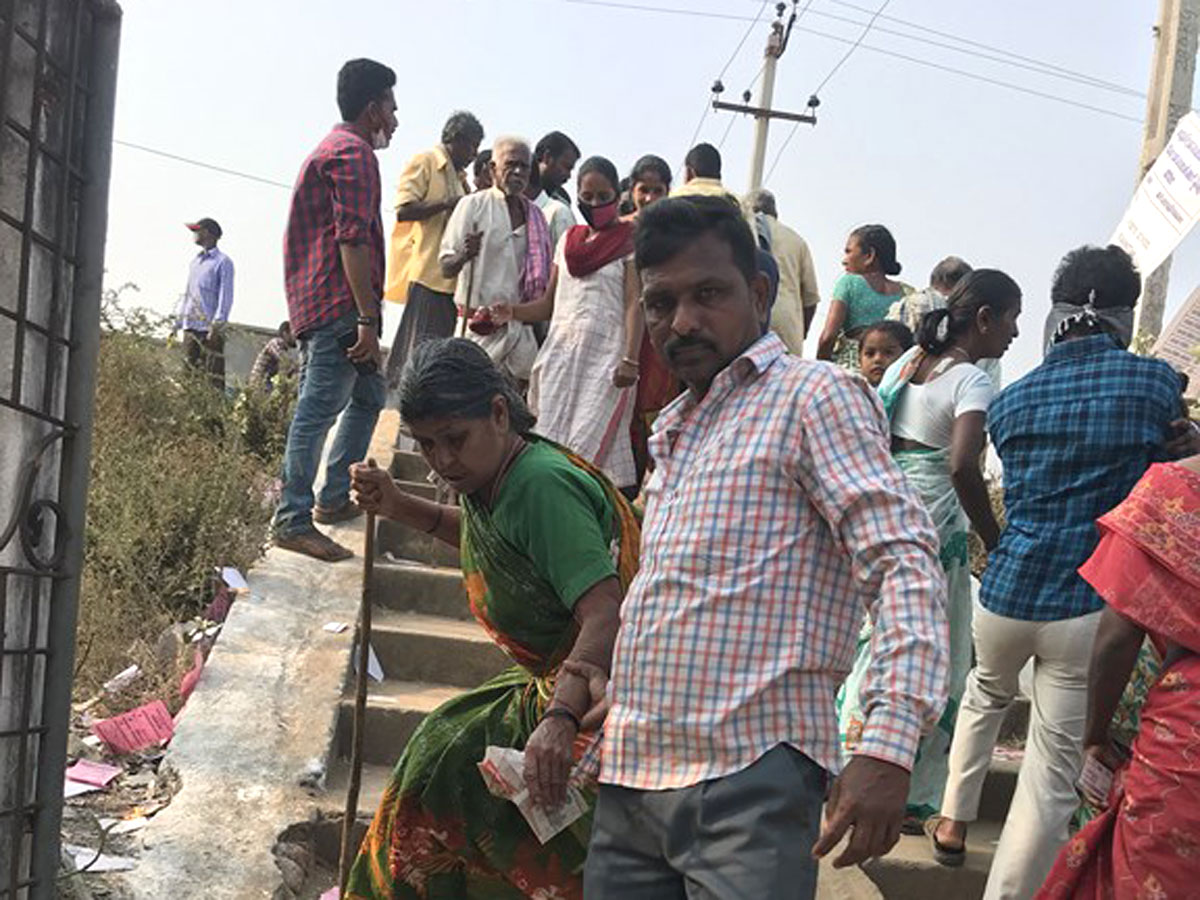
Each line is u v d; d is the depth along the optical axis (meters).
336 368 5.27
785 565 1.89
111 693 4.29
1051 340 3.48
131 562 4.88
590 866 2.05
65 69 2.61
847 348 5.86
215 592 4.91
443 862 2.79
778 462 1.92
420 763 2.74
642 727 1.93
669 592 1.93
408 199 6.60
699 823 1.85
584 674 2.30
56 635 2.67
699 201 2.05
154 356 7.57
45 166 2.55
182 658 4.46
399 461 6.87
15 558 2.54
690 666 1.89
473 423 2.48
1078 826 3.72
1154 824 2.35
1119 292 3.37
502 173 5.92
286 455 5.35
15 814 2.54
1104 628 2.55
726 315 2.02
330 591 5.09
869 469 1.87
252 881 3.29
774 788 1.82
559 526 2.44
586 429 4.93
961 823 3.79
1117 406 3.24
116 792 3.69
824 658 1.89
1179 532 2.38
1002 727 4.82
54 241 2.59
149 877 3.21
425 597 5.25
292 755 3.91
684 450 2.04
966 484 3.75
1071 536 3.26
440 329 6.65
